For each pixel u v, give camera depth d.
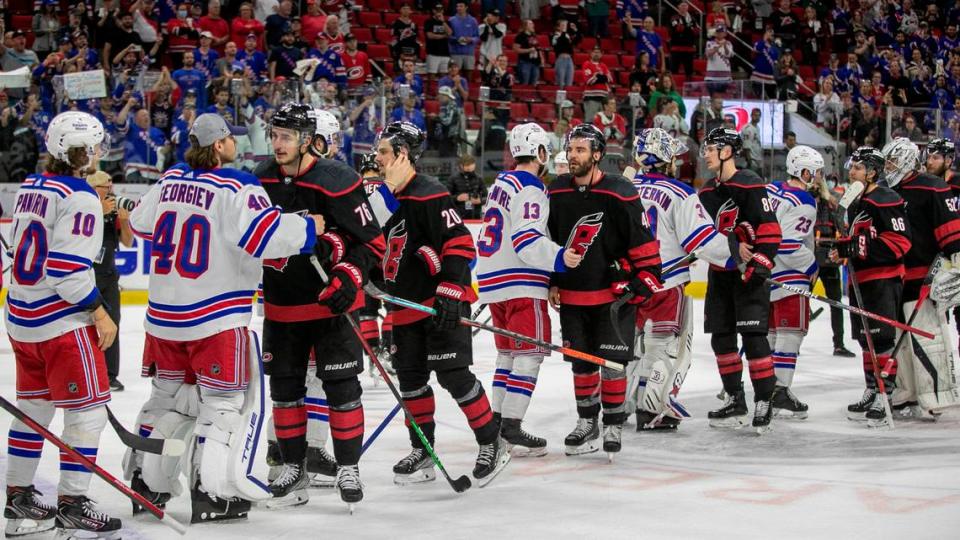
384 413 6.66
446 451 5.70
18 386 4.18
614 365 5.16
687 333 6.12
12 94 10.87
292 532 4.21
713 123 12.55
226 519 4.33
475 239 12.07
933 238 6.60
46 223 3.99
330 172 4.38
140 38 14.16
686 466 5.41
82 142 4.03
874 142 12.84
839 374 8.40
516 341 5.43
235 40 14.45
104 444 5.70
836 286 9.21
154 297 4.20
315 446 4.88
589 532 4.23
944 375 6.55
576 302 5.34
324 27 14.68
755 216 5.91
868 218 6.46
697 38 18.84
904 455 5.64
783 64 17.02
